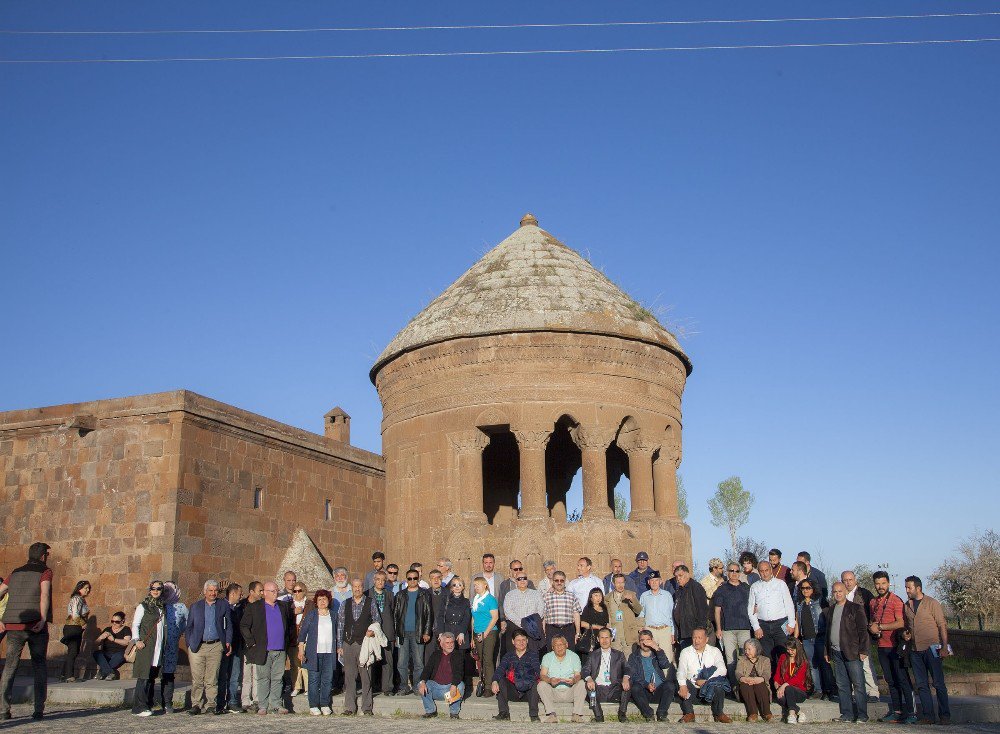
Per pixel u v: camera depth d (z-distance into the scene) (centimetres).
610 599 1596
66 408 2369
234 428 2456
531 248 2389
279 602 1526
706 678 1397
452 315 2220
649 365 2247
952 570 6238
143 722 1329
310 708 1499
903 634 1412
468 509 2114
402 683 1591
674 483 2277
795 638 1446
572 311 2167
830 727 1320
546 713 1380
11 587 1340
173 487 2227
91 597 2228
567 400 2128
